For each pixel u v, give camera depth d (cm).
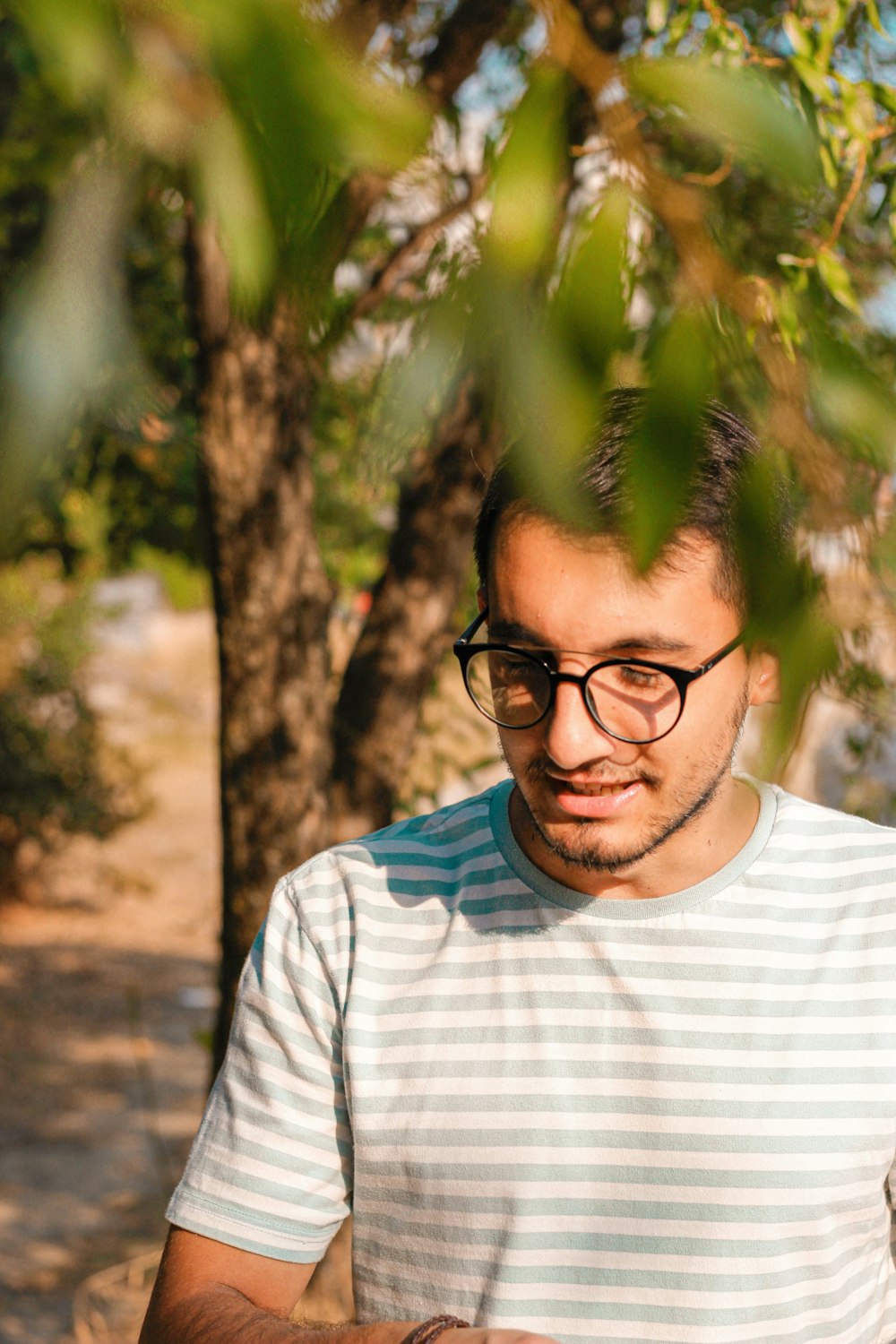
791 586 60
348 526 439
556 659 119
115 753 1225
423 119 37
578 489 47
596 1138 131
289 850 298
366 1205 138
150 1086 764
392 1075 136
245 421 275
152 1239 582
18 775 1132
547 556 115
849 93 138
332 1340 118
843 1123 132
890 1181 139
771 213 146
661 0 156
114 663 1808
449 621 320
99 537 521
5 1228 582
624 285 46
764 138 48
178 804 1481
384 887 143
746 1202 129
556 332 45
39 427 35
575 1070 133
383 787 320
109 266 36
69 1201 619
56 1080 775
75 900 1173
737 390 61
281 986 142
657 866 133
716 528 113
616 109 48
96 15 34
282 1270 139
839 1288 133
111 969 1006
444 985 137
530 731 123
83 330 35
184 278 269
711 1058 131
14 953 1023
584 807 123
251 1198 138
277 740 296
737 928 135
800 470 58
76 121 39
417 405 48
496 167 47
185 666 1919
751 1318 129
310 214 40
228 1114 142
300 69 35
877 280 125
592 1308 129
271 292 43
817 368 57
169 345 333
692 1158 130
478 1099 133
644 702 118
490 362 46
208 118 35
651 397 48
